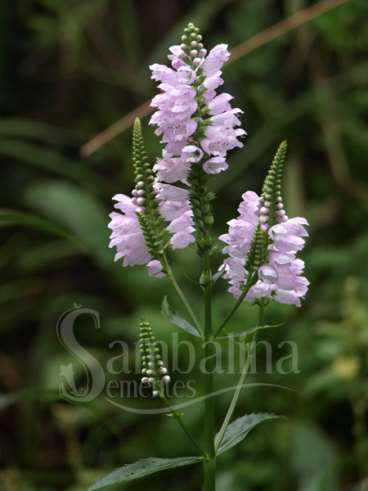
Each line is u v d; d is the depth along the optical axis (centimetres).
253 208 80
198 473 142
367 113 203
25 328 193
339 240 185
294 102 198
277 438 136
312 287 164
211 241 81
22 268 199
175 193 80
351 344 131
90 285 198
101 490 134
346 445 146
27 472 151
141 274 164
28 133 202
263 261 79
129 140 201
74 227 171
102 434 149
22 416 166
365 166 192
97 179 200
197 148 78
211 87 78
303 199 187
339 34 186
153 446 141
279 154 79
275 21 201
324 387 135
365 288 152
